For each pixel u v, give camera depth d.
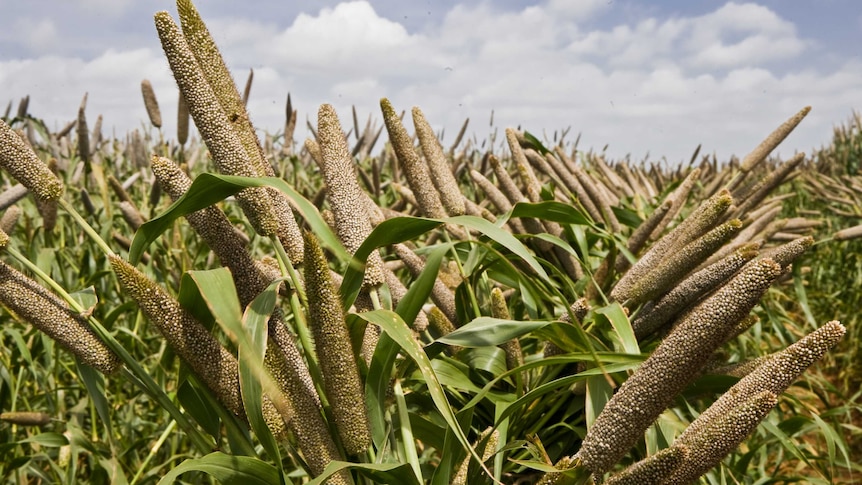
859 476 6.39
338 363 1.94
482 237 3.85
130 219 4.62
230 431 2.12
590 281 3.64
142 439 3.99
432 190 3.19
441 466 2.09
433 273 2.20
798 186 14.61
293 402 1.98
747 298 1.65
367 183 7.12
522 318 4.27
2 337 4.72
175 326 1.94
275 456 1.94
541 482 1.96
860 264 9.85
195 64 2.09
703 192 8.31
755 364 2.68
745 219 4.77
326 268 1.88
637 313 2.94
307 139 3.65
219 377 2.00
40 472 4.15
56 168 5.06
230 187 1.96
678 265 2.67
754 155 4.84
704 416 1.84
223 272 1.88
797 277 5.53
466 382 2.87
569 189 4.85
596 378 2.60
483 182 4.21
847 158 18.23
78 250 6.09
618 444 1.81
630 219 5.21
